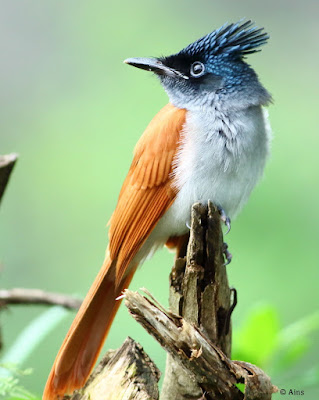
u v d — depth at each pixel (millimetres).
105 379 7312
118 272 9078
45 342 10414
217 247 7488
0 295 9539
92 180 15344
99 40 17312
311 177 13953
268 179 13844
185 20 17312
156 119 9484
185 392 7449
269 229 13297
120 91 16312
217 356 6770
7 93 17297
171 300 7832
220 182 8906
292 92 16469
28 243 14922
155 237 9570
